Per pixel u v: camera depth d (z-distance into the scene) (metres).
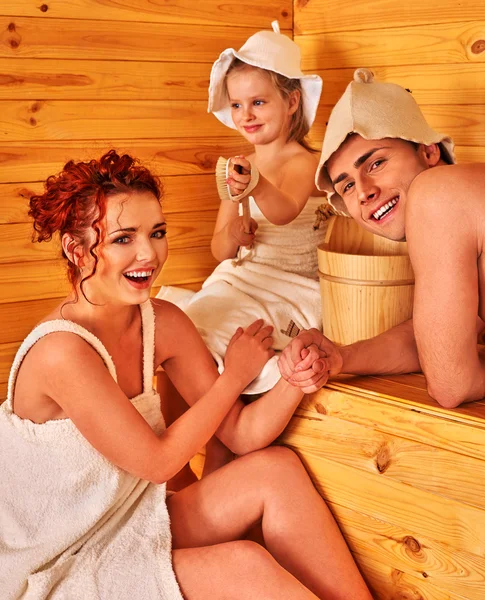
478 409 1.45
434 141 1.54
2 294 1.95
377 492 1.56
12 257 1.95
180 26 2.12
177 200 2.18
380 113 1.54
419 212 1.38
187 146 2.18
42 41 1.92
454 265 1.36
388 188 1.53
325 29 2.23
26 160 1.94
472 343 1.41
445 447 1.45
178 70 2.13
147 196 1.45
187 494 1.59
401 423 1.51
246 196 1.84
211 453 1.81
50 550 1.44
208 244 2.26
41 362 1.43
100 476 1.47
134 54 2.06
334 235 1.92
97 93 2.02
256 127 1.99
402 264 1.74
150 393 1.59
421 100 2.03
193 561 1.45
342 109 1.57
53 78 1.95
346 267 1.76
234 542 1.45
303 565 1.53
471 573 1.44
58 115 1.97
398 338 1.68
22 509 1.46
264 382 1.67
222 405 1.55
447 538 1.47
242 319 1.82
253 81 1.95
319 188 1.68
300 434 1.67
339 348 1.61
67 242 1.45
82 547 1.47
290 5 2.29
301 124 2.05
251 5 2.23
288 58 1.98
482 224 1.35
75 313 1.50
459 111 1.95
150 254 1.44
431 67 1.99
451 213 1.35
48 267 2.00
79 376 1.41
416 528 1.51
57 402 1.44
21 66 1.91
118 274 1.44
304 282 1.97
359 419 1.58
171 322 1.62
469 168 1.39
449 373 1.42
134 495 1.52
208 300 1.89
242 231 1.94
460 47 1.92
